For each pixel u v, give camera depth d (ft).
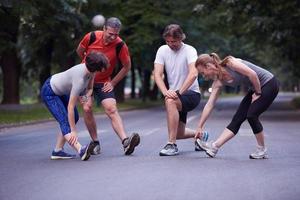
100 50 30.96
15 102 110.42
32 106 104.53
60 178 23.93
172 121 30.58
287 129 53.67
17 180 23.66
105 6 110.11
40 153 33.45
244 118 29.63
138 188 21.49
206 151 29.94
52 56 127.24
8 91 110.11
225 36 136.36
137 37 116.98
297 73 156.04
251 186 21.76
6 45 87.81
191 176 23.99
